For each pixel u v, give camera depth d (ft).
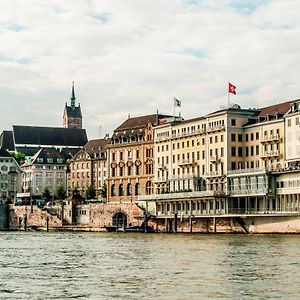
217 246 384.06
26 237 572.10
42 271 242.17
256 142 649.61
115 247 393.29
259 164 644.69
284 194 577.02
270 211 583.99
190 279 213.66
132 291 189.88
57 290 192.54
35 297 181.06
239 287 195.52
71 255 326.03
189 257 299.99
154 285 201.05
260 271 234.79
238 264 261.03
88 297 180.86
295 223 545.85
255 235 544.62
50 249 379.14
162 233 650.84
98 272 237.04
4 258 307.37
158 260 285.43
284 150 615.98
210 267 250.16
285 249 347.36
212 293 185.47
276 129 625.41
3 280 214.90
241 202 629.51
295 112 602.85
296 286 197.06
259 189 596.29
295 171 560.20
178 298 178.40
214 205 645.51
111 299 177.88
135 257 305.73
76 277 222.07
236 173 633.20
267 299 176.14
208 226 642.63
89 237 560.61
